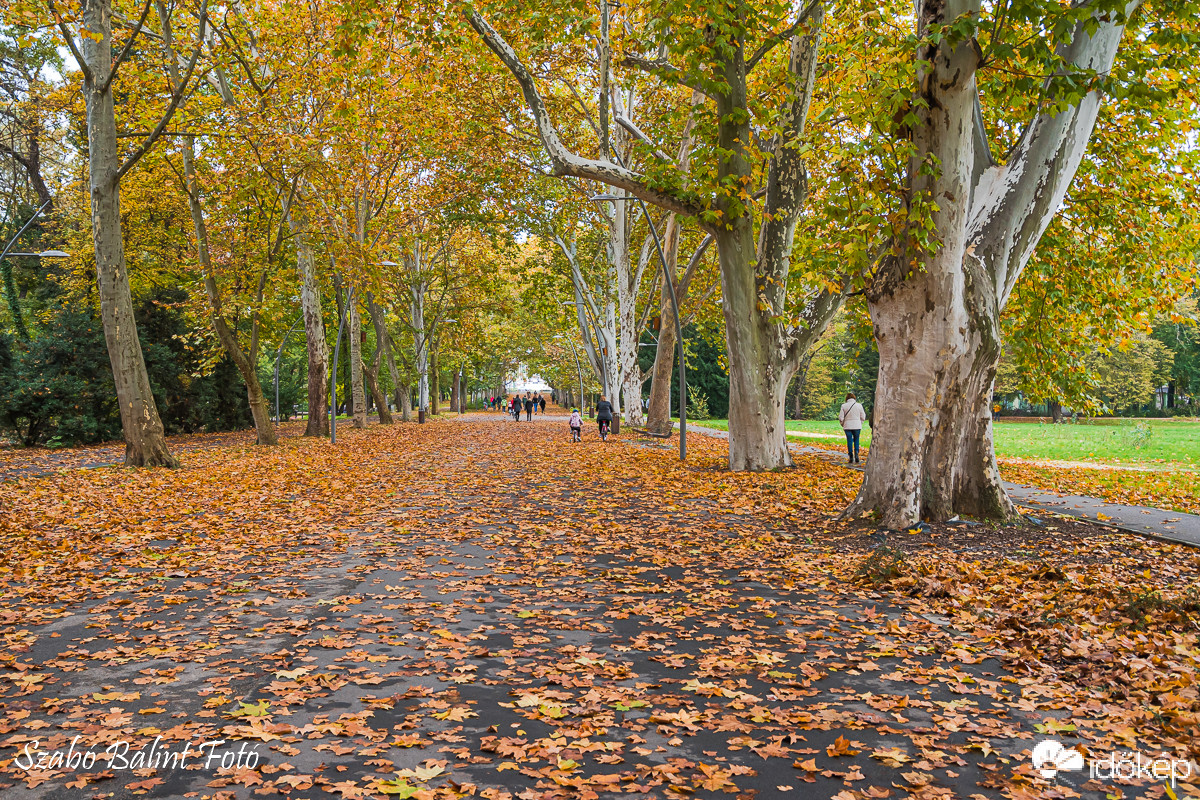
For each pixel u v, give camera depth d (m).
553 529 10.82
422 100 24.81
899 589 7.27
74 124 29.72
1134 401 61.88
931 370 10.18
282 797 3.33
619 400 38.09
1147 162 12.96
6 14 16.38
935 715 4.26
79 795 3.34
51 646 5.62
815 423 58.91
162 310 35.53
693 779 3.49
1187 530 9.81
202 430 40.50
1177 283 13.83
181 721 4.17
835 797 3.30
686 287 30.45
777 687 4.71
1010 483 15.85
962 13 9.34
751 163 17.06
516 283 41.75
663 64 17.75
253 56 25.48
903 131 10.11
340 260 27.84
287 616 6.44
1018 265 10.45
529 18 16.47
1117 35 10.04
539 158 28.88
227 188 25.33
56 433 30.00
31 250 33.44
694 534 10.38
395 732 4.03
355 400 39.75
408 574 8.00
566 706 4.39
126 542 9.89
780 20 17.33
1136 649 5.14
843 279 16.91
